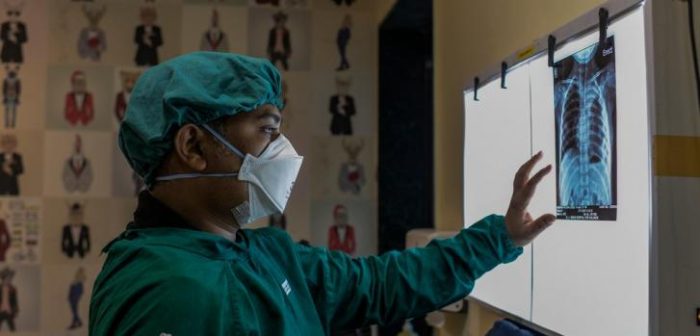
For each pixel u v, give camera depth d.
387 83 2.83
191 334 0.74
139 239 0.86
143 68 2.80
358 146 2.90
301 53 2.89
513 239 1.10
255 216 0.94
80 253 2.74
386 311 1.11
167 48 2.82
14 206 2.73
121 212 2.77
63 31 2.78
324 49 2.90
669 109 0.88
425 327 2.40
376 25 2.88
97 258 2.75
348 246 2.88
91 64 2.79
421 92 2.83
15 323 2.71
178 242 0.84
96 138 2.77
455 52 1.89
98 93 2.78
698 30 0.88
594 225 1.05
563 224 1.15
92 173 2.76
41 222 2.74
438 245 1.16
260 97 0.90
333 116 2.89
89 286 2.74
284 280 0.99
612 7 0.99
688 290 0.86
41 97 2.76
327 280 1.09
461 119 1.82
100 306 0.79
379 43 2.84
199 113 0.86
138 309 0.74
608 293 1.01
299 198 2.87
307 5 2.90
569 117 1.13
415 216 2.79
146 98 0.89
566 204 1.14
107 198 2.77
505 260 1.12
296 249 1.10
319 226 2.87
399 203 2.81
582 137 1.08
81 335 2.73
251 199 0.92
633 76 0.93
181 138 0.86
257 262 0.95
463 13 1.81
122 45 2.80
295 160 0.97
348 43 2.91
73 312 2.72
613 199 0.99
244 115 0.90
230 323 0.80
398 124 2.83
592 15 1.04
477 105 1.60
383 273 1.13
